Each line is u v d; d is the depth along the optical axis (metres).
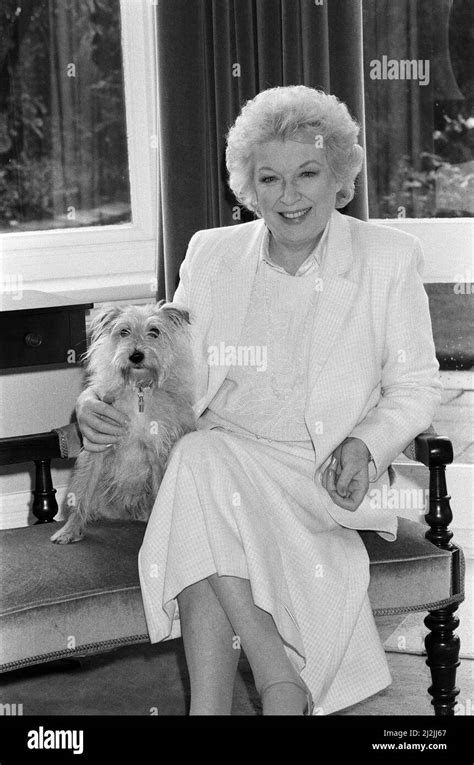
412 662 2.67
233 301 2.24
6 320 2.91
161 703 2.44
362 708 2.39
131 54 3.61
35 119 3.59
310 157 2.08
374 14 3.50
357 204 3.06
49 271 3.57
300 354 2.18
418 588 2.12
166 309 2.29
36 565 2.04
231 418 2.22
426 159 3.59
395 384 2.21
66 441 2.31
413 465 3.91
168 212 3.16
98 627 1.97
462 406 4.73
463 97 3.54
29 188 3.62
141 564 1.97
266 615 1.86
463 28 3.50
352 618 1.96
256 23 3.08
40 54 3.56
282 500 2.01
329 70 3.02
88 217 3.70
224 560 1.86
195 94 3.11
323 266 2.17
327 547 2.02
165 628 1.96
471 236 3.48
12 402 3.53
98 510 2.38
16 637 1.90
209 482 1.93
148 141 3.65
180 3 3.06
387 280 2.18
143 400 2.31
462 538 3.55
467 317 4.48
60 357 3.02
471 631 2.86
